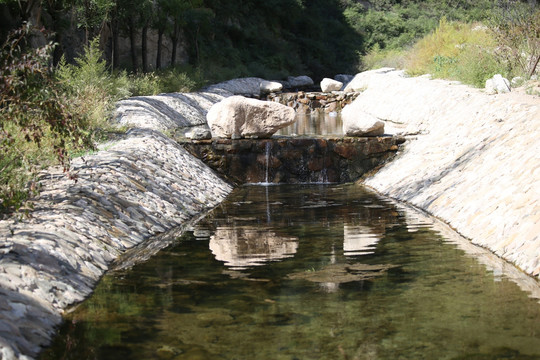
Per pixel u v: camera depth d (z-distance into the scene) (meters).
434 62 23.70
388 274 5.57
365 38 49.62
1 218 6.41
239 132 13.68
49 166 8.86
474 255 6.20
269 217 8.73
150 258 6.37
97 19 21.09
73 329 4.35
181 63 34.62
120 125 14.29
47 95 6.64
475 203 7.84
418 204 9.25
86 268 5.67
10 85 6.31
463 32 25.97
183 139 13.88
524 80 15.98
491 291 5.00
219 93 28.64
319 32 48.41
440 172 10.05
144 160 10.23
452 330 4.18
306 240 7.07
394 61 36.56
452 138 11.71
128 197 8.21
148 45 32.56
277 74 40.25
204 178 11.62
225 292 5.12
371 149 13.20
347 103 27.88
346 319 4.43
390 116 17.80
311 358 3.78
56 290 4.94
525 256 5.80
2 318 4.07
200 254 6.50
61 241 5.86
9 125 8.31
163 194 9.15
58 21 21.20
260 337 4.14
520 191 7.20
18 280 4.76
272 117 13.67
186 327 4.34
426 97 16.38
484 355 3.77
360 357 3.78
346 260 6.11
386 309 4.62
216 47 38.72
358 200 10.13
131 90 21.69
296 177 13.30
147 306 4.80
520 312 4.49
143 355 3.88
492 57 18.22
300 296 4.98
